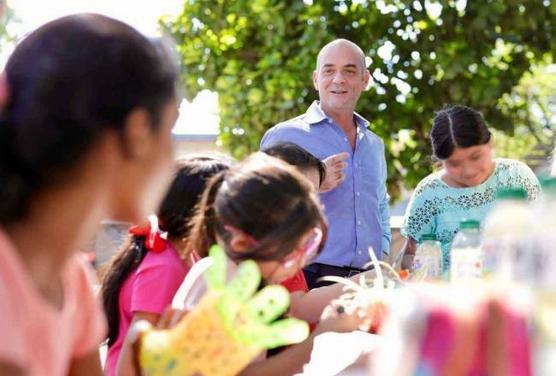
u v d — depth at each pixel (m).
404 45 7.11
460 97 7.00
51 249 1.35
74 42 1.33
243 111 7.19
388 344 1.42
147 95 1.34
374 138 5.07
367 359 2.27
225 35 7.43
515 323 1.40
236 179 2.20
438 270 3.59
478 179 4.28
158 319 2.50
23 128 1.29
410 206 4.45
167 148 1.40
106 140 1.32
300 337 1.67
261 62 7.08
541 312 1.42
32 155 1.29
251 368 2.30
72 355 1.66
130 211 1.40
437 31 7.02
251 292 1.67
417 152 7.18
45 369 1.37
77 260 1.60
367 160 4.95
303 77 6.94
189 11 7.46
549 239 1.49
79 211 1.34
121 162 1.35
